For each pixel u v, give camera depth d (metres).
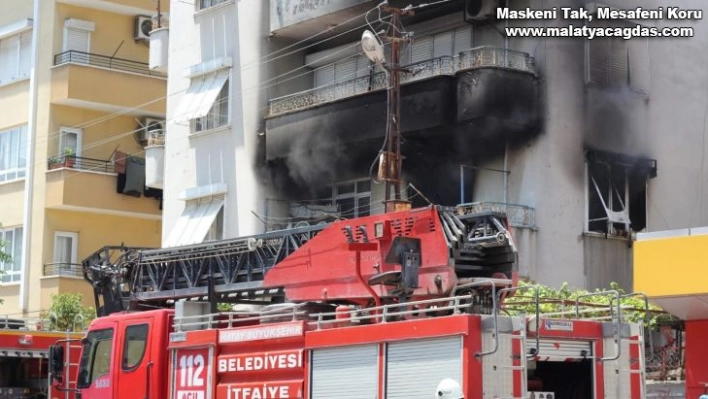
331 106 35.66
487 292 17.38
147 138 47.44
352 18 36.62
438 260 17.55
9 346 24.81
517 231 31.33
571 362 16.30
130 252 25.31
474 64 32.12
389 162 29.91
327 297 19.55
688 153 35.75
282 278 20.56
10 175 48.09
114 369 20.11
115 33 48.41
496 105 31.52
